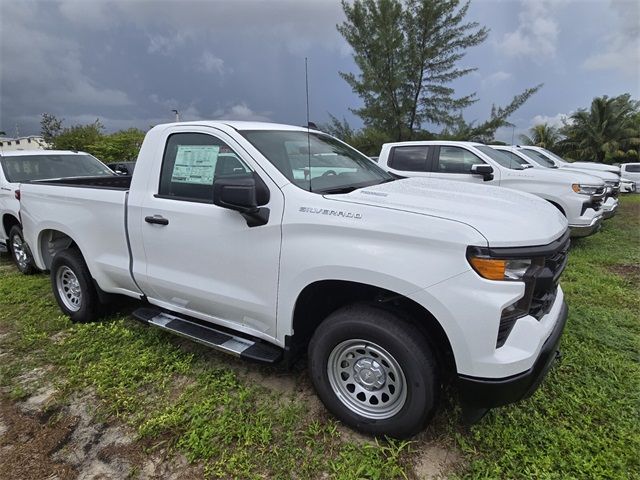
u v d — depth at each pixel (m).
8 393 3.11
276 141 3.06
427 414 2.32
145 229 3.30
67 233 4.02
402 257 2.21
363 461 2.35
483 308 2.07
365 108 25.86
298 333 2.74
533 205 2.69
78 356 3.53
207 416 2.73
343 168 3.29
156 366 3.35
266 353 2.82
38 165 6.64
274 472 2.33
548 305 2.50
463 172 7.85
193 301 3.16
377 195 2.65
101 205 3.64
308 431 2.59
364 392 2.53
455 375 2.25
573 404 2.77
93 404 2.94
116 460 2.45
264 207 2.67
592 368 3.22
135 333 3.91
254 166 2.78
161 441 2.57
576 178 7.20
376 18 24.06
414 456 2.40
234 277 2.85
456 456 2.40
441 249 2.14
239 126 3.08
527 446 2.44
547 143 40.69
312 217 2.48
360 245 2.32
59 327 4.11
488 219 2.25
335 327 2.50
